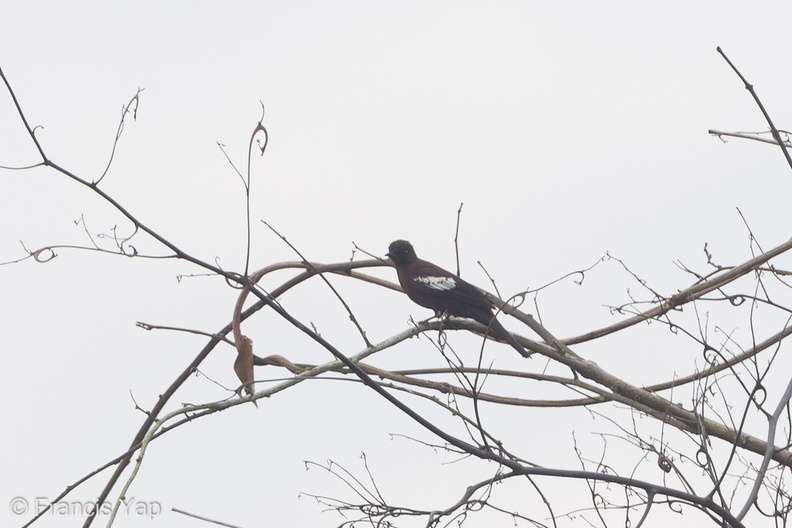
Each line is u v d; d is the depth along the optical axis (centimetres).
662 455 1068
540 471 1030
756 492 999
